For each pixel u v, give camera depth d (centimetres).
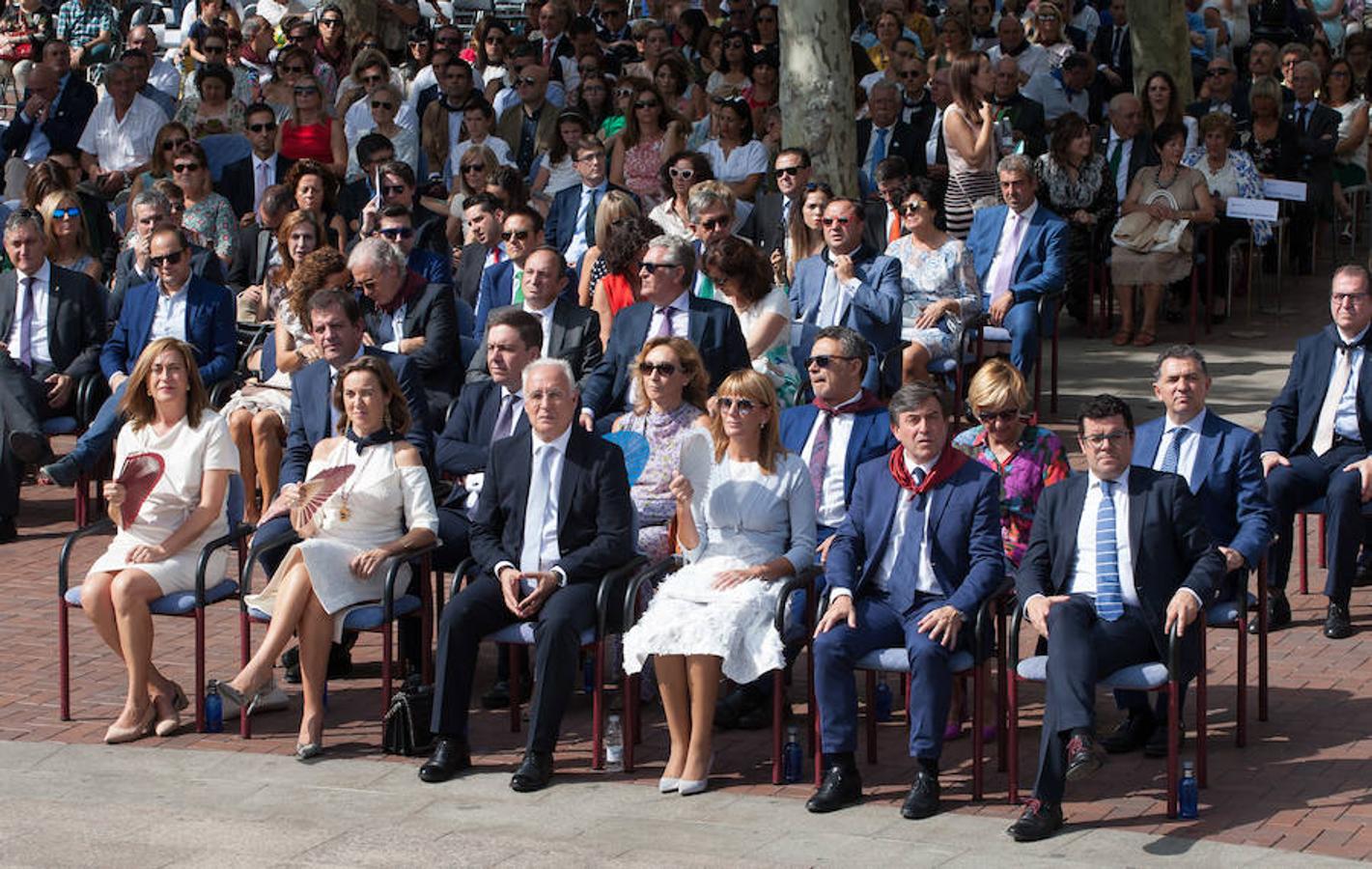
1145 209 1755
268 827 832
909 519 888
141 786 887
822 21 1698
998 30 2130
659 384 991
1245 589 897
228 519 995
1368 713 944
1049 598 855
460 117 1928
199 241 1514
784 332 1175
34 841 817
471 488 1054
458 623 897
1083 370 1677
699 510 929
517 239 1316
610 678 1000
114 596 948
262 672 927
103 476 1374
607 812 845
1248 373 1652
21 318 1350
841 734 848
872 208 1505
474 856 793
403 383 1023
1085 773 806
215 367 1311
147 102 1911
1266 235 1850
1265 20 2483
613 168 1772
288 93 1980
